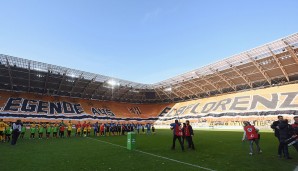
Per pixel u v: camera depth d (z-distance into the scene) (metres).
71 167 8.84
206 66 55.34
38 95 63.25
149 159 10.59
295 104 44.94
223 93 66.38
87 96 72.81
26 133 35.25
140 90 76.69
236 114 53.09
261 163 9.23
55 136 28.66
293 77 51.22
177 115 70.12
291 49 40.12
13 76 53.34
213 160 10.07
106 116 68.56
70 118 59.28
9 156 11.77
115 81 66.31
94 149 14.82
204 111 63.03
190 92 73.31
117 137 27.56
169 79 67.88
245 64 49.97
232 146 15.41
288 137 10.13
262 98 53.38
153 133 36.66
